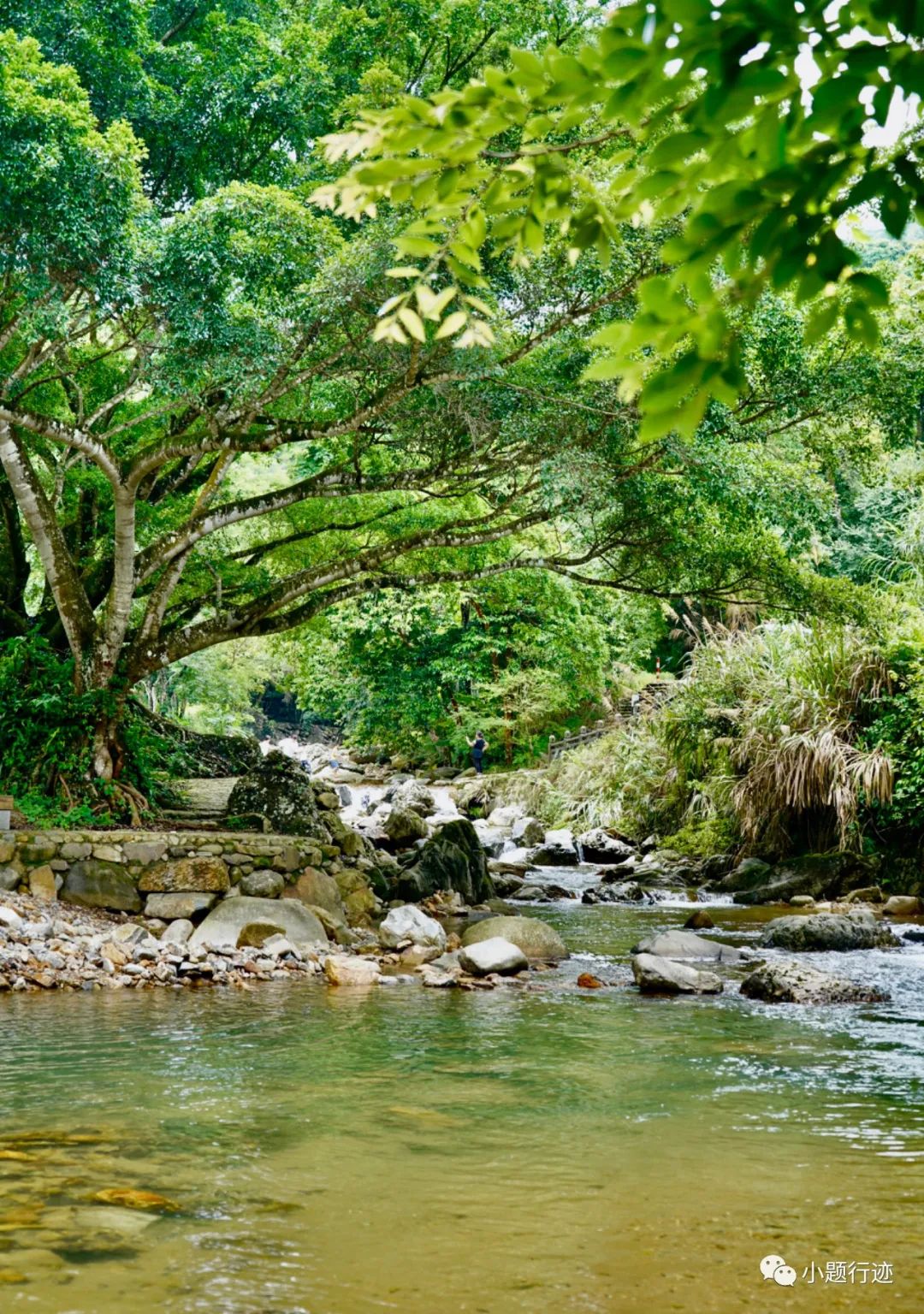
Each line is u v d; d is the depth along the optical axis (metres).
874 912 13.69
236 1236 3.44
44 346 11.79
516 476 13.69
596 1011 7.70
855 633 16.73
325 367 11.81
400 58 12.56
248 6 13.84
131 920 10.19
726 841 17.95
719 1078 5.71
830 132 1.65
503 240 2.20
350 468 15.72
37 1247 3.30
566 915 13.80
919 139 1.71
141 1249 3.32
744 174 1.76
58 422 11.30
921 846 15.26
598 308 10.89
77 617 13.02
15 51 9.05
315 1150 4.37
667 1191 3.95
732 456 11.94
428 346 10.97
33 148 8.64
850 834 15.55
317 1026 7.00
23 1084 5.36
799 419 12.80
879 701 16.25
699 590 15.05
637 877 17.44
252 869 11.03
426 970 9.29
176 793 16.30
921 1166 4.25
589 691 30.16
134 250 9.44
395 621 32.06
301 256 10.17
